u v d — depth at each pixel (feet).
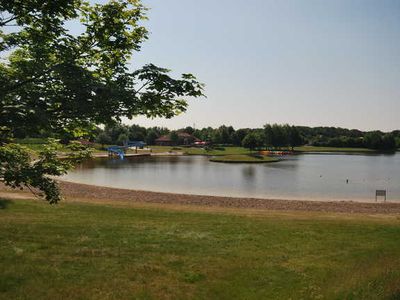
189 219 59.67
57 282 29.48
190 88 22.27
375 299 24.30
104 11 24.47
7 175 21.81
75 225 49.21
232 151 427.74
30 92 22.00
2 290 27.27
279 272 33.78
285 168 240.73
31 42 24.49
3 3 21.39
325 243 45.47
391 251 41.34
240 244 44.16
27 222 49.26
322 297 26.89
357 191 143.02
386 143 535.19
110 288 29.09
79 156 28.27
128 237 44.80
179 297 28.07
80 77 21.44
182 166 247.09
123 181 164.66
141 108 22.81
